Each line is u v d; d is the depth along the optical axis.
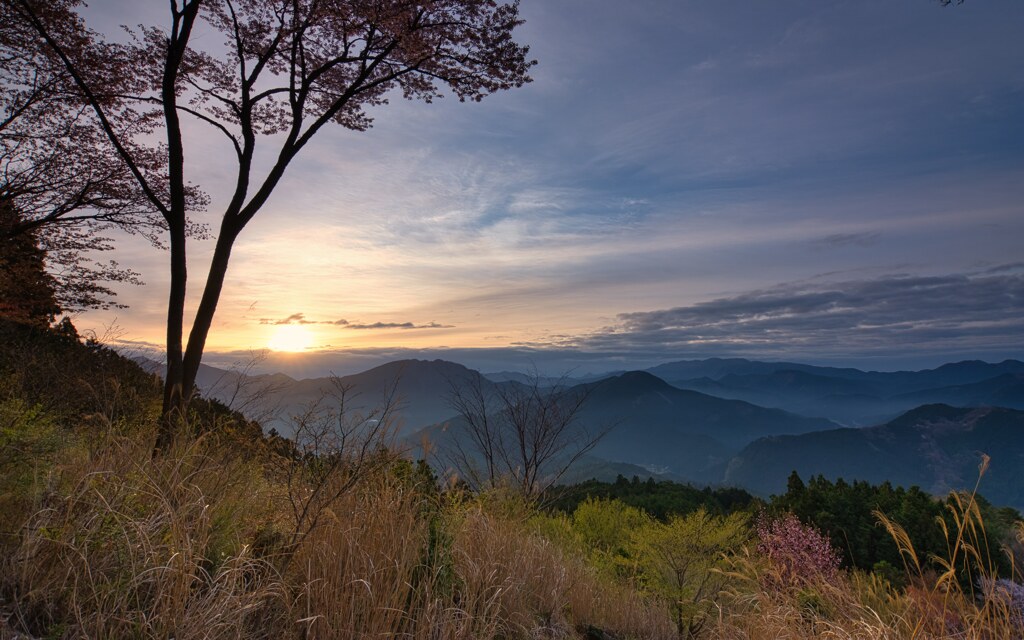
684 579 7.96
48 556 2.39
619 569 8.35
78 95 9.55
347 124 9.01
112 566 2.41
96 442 3.57
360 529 3.23
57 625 2.06
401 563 3.15
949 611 3.15
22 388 4.91
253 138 7.12
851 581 4.40
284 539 3.15
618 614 5.11
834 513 17.80
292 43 7.39
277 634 2.57
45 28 8.40
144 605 2.35
